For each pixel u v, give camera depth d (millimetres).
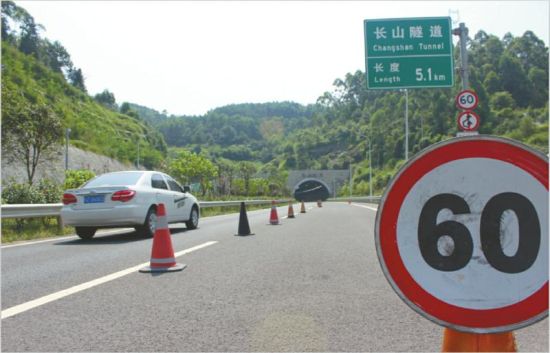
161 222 7352
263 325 4383
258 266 7617
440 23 19062
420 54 19094
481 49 131625
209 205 26391
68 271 7180
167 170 58750
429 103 120938
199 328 4289
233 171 76625
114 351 3709
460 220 2059
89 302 5227
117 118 142000
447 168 2076
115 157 87750
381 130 136375
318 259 8391
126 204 11359
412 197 2098
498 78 119500
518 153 2020
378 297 5488
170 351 3707
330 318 4617
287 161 182625
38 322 4473
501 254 2021
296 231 14164
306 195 137875
